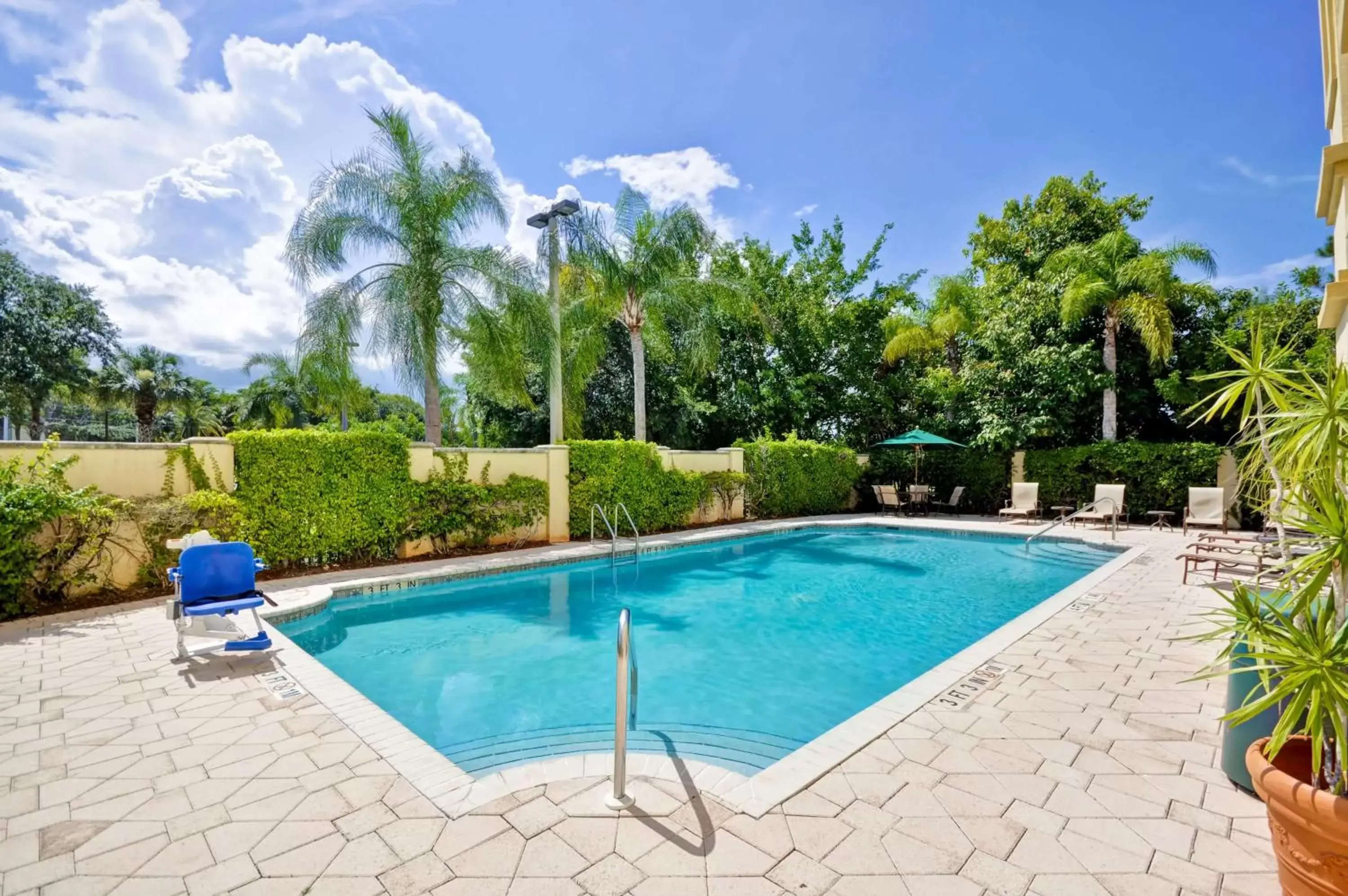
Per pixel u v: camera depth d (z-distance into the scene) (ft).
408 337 38.58
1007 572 34.53
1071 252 51.24
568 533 39.73
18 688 14.39
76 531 22.08
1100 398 54.13
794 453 55.52
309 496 28.37
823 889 7.54
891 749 11.21
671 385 67.41
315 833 8.72
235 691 14.24
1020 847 8.36
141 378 116.37
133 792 9.85
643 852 8.25
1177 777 10.22
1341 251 11.50
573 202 43.06
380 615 25.04
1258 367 8.50
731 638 22.48
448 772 10.44
